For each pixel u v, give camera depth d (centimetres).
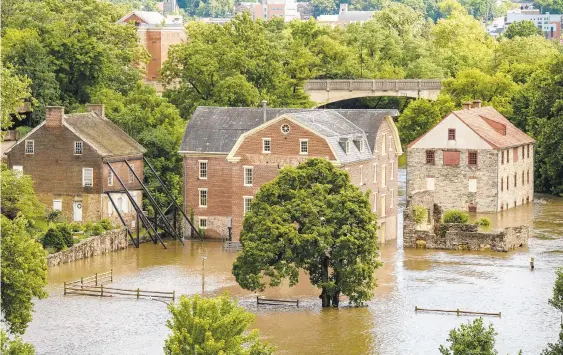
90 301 16750
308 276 18250
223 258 19712
